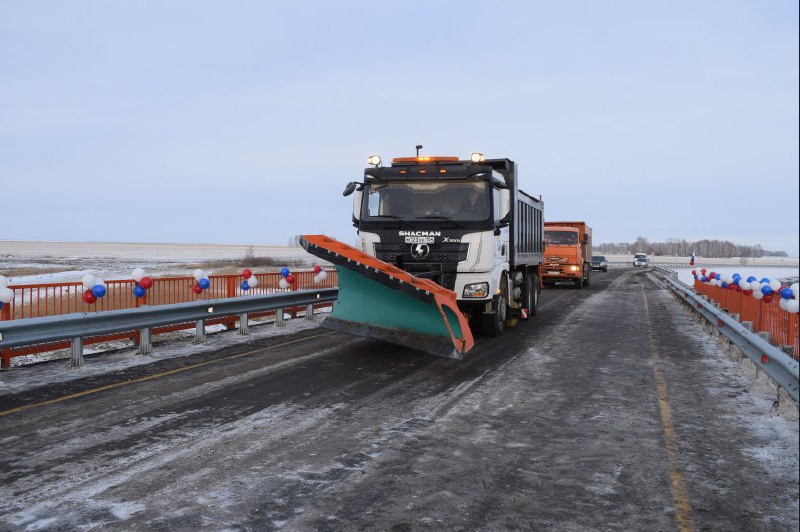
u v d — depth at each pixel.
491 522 4.29
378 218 12.22
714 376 9.48
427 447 5.92
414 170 12.16
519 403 7.69
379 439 6.15
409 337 10.12
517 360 10.77
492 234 12.02
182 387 8.37
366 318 10.77
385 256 12.12
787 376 6.64
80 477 5.04
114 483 4.91
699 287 22.30
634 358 11.05
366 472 5.23
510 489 4.89
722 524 4.30
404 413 7.16
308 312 16.22
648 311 20.06
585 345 12.58
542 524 4.27
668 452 5.84
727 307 16.33
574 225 33.41
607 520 4.34
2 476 5.05
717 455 5.77
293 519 4.30
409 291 9.48
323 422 6.73
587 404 7.67
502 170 14.05
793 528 4.25
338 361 10.46
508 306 14.74
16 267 50.22
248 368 9.76
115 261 70.56
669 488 4.95
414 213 12.12
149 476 5.07
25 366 9.80
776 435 6.41
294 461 5.48
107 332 9.91
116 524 4.17
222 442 5.99
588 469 5.36
